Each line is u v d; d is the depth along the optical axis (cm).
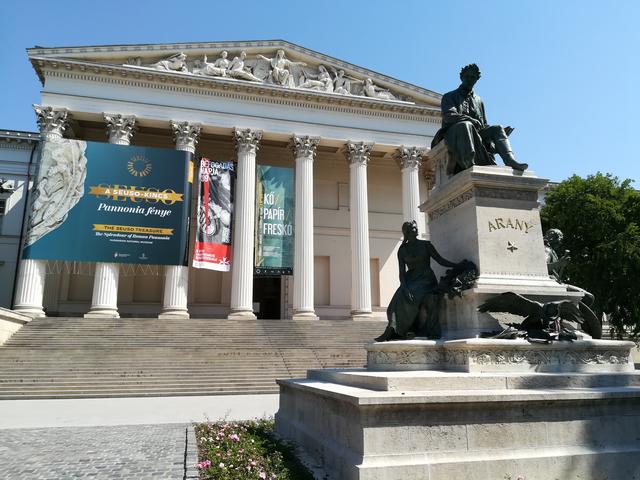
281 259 3612
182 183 3369
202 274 4184
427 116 4259
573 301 770
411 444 528
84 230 3134
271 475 606
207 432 965
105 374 2136
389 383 581
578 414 585
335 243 4512
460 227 831
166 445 903
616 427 595
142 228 3228
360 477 498
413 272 834
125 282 4000
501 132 877
